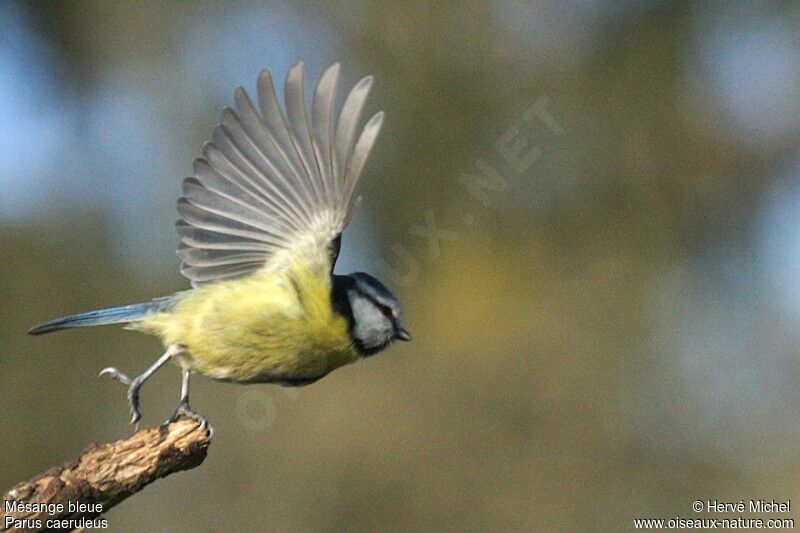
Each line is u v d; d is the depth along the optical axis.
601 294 14.80
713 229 15.34
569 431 14.07
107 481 5.96
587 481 13.85
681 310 14.84
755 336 14.60
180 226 6.86
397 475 13.72
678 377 14.40
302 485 13.44
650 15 15.70
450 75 15.43
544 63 15.55
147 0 15.80
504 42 15.54
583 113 15.48
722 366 14.43
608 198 15.34
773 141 15.51
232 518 13.31
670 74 15.65
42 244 15.37
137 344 14.60
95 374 14.58
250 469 13.46
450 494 13.66
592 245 15.10
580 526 13.66
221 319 6.83
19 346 14.86
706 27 15.73
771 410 14.16
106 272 15.30
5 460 14.29
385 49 15.45
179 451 6.19
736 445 13.99
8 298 15.06
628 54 15.66
